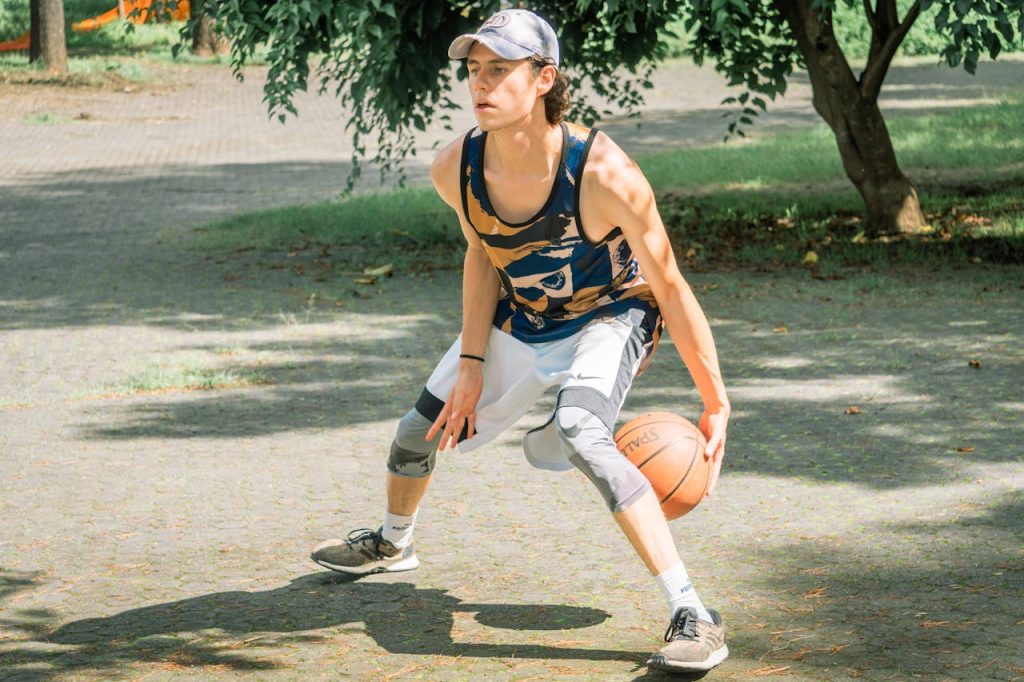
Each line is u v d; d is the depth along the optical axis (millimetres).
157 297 10961
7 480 6152
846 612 4316
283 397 7688
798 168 18203
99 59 38438
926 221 13492
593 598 4539
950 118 23031
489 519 5465
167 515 5594
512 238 3928
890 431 6586
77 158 23094
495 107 3646
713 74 35812
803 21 12711
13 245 14016
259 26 11383
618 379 3955
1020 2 9547
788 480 5840
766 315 9648
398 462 4562
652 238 3848
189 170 21344
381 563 4812
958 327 9000
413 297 10773
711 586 4602
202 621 4426
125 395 7793
